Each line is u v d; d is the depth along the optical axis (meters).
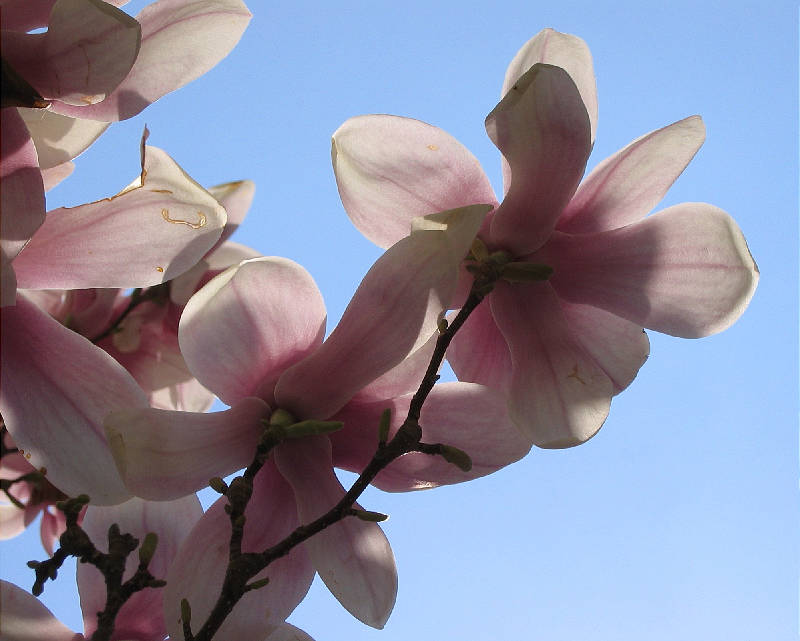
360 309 0.59
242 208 0.76
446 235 0.58
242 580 0.56
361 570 0.61
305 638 0.62
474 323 0.65
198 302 0.60
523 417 0.62
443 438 0.62
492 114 0.60
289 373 0.61
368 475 0.57
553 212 0.62
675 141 0.63
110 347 0.74
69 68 0.56
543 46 0.64
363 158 0.63
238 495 0.57
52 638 0.59
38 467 0.59
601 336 0.65
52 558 0.56
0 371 0.60
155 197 0.61
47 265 0.61
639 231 0.64
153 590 0.62
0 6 0.57
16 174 0.57
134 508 0.63
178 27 0.60
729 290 0.63
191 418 0.59
